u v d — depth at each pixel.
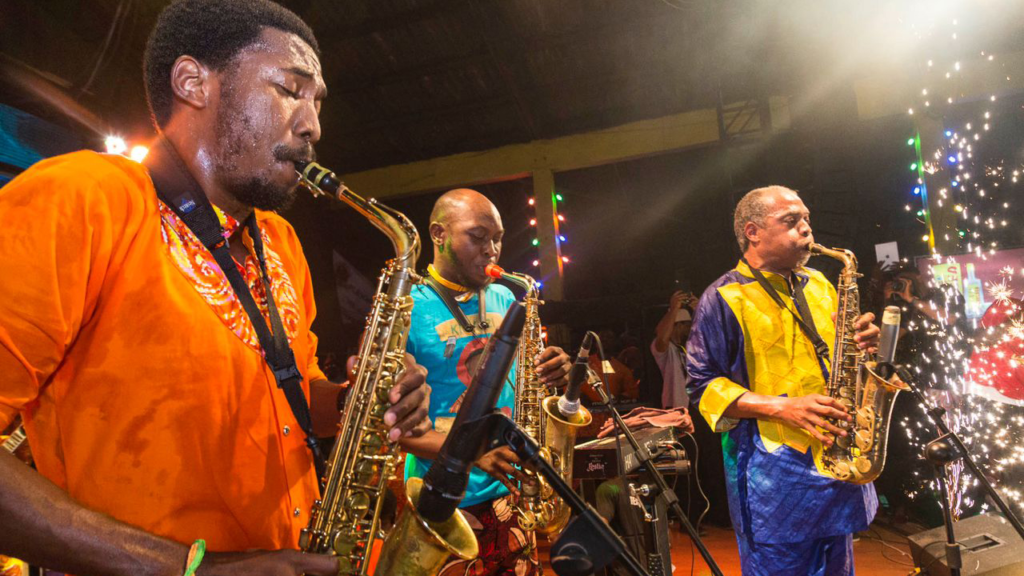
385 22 9.05
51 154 6.14
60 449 1.05
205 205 1.21
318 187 1.35
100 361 1.05
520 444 1.03
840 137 10.73
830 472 2.67
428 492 1.05
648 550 3.09
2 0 6.10
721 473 5.90
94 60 7.07
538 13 9.07
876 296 6.44
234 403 1.14
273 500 1.17
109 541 0.92
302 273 1.57
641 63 10.41
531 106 11.46
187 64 1.24
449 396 2.55
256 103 1.25
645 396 7.92
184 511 1.07
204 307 1.14
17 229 0.95
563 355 2.58
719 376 2.89
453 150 12.75
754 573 2.74
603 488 3.29
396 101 11.04
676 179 16.44
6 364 0.92
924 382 5.64
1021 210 9.33
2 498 0.86
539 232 12.17
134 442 1.05
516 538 2.42
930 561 3.13
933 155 9.80
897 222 10.45
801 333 2.87
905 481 5.77
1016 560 2.88
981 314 7.09
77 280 0.98
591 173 15.95
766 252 2.94
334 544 1.30
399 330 1.54
